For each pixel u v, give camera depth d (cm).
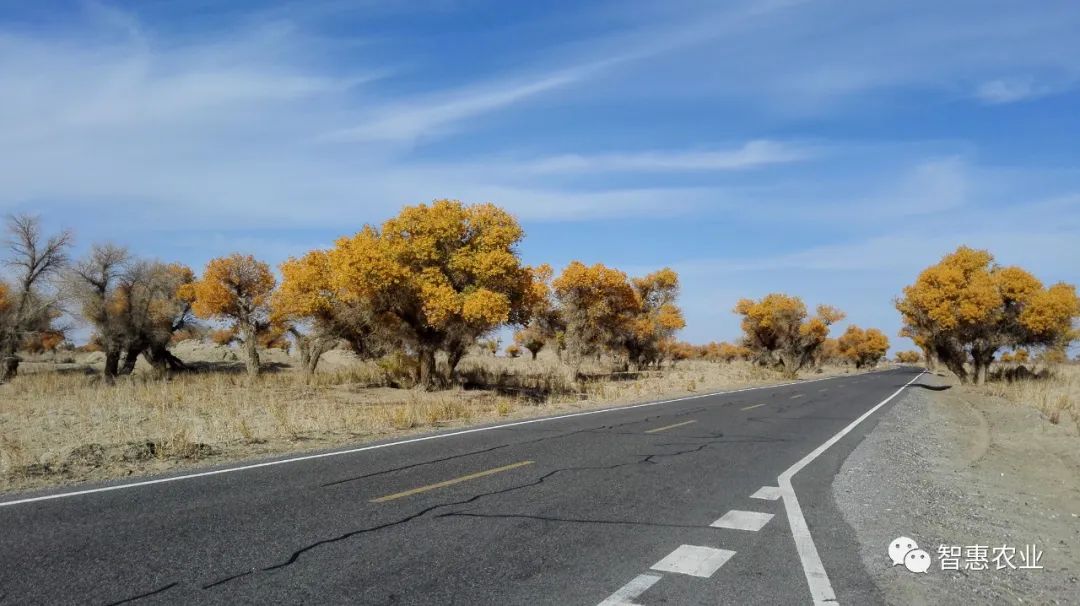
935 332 3850
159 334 3500
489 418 1789
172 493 812
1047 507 941
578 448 1235
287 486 862
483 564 569
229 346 5706
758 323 5216
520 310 2633
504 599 490
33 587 493
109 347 3284
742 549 629
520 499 814
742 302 5253
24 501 759
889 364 14938
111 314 3281
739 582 539
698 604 490
